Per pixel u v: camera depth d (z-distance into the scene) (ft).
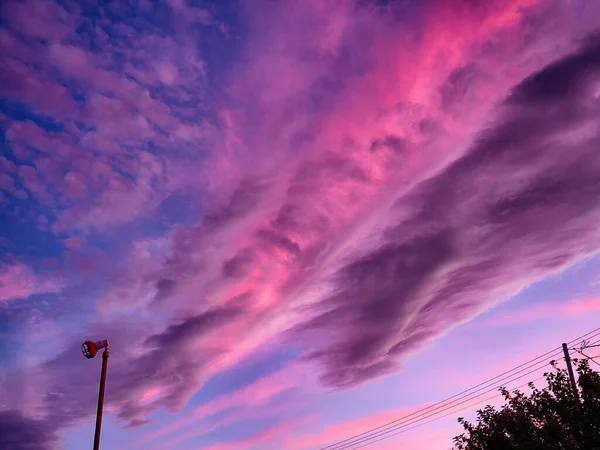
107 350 81.05
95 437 75.20
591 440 78.89
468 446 88.89
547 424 82.38
